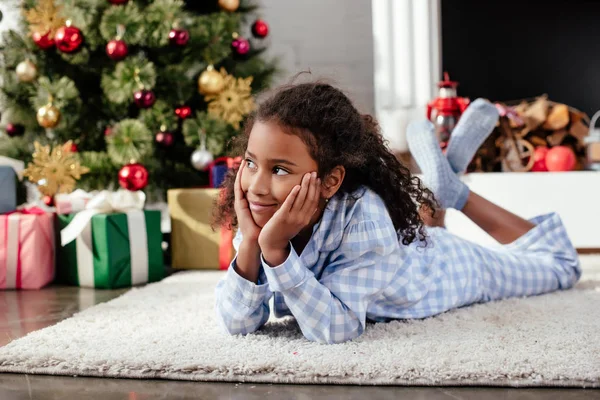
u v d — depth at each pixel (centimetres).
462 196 154
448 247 130
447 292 124
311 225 108
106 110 231
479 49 276
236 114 224
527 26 274
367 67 298
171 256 207
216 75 223
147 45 225
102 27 213
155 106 221
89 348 103
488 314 122
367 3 297
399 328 111
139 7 225
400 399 82
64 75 229
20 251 175
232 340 106
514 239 152
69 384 91
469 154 169
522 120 235
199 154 217
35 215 177
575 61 272
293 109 95
